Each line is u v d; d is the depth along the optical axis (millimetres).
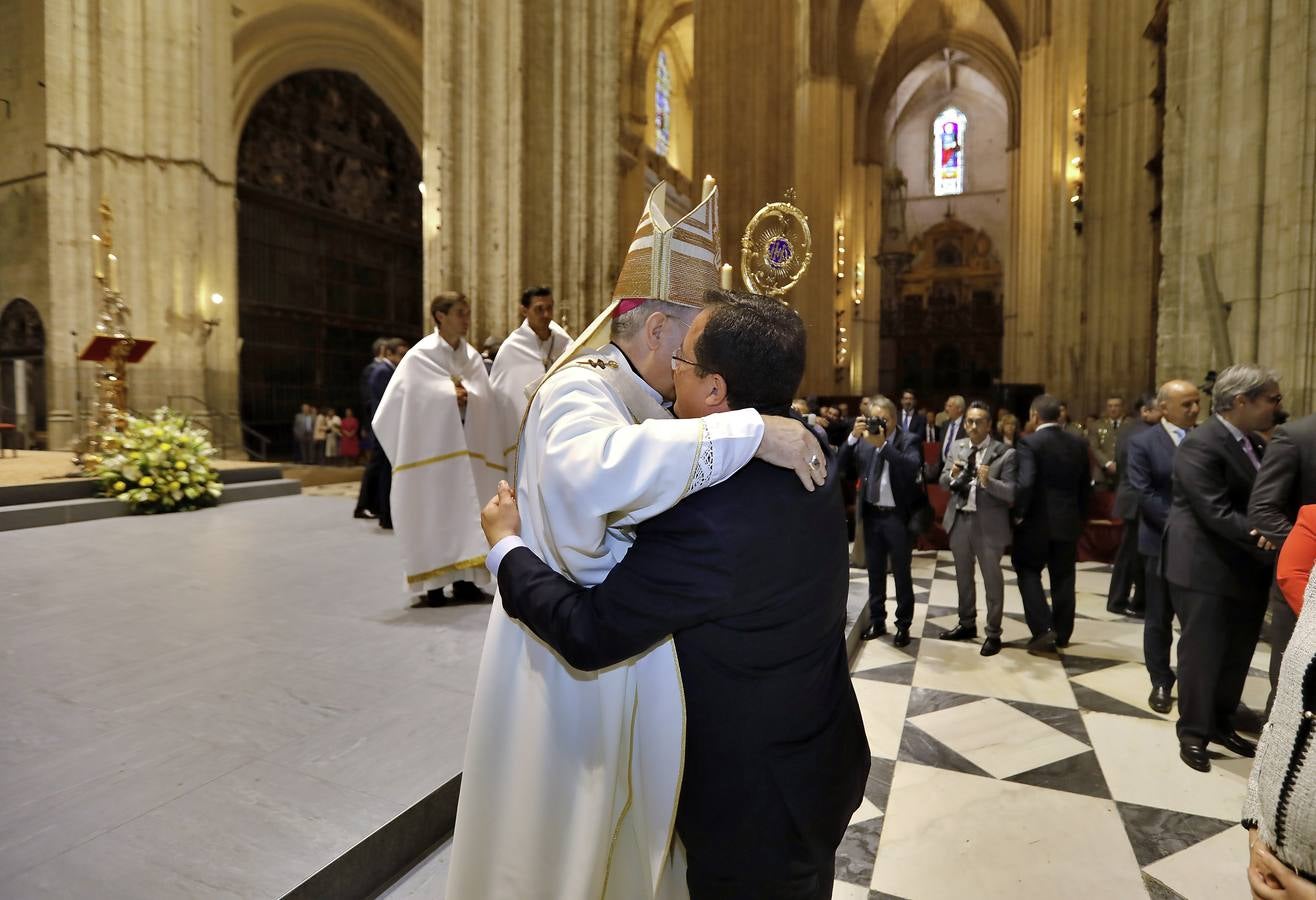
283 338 18875
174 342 11945
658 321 1438
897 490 5000
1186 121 6008
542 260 8766
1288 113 5184
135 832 1917
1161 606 3900
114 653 3266
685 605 1155
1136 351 11609
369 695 2828
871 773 3178
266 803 2072
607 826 1347
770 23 18109
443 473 4125
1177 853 2578
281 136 18641
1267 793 1065
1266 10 5328
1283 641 3000
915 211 38469
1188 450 3195
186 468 7738
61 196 11422
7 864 1770
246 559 5270
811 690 1245
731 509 1168
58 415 11484
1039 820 2797
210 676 3004
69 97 11422
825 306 21484
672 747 1255
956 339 37219
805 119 21891
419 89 21312
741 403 1309
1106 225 12125
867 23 29625
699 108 18625
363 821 2000
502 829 1407
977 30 30141
